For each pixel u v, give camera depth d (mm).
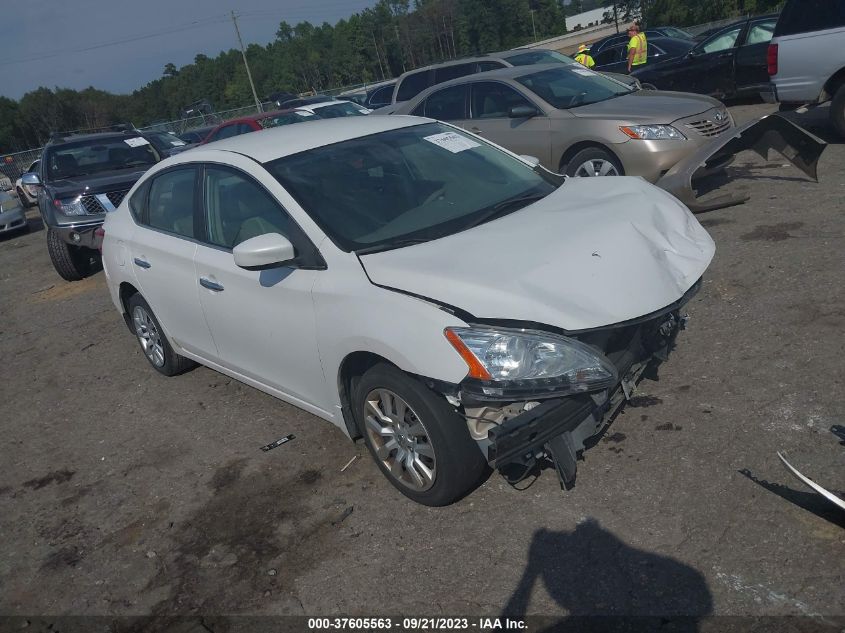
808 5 8961
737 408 3855
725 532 3051
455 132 4832
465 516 3492
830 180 7426
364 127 4676
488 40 95875
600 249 3414
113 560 3748
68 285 9922
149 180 5320
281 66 107438
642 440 3754
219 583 3414
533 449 3057
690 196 6980
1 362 7238
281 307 3926
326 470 4148
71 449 5074
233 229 4312
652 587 2863
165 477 4445
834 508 3037
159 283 5016
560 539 3213
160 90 122562
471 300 3164
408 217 3881
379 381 3477
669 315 3602
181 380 5855
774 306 4895
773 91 9539
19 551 3988
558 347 3043
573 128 8109
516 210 3984
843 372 3975
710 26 32844
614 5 54219
